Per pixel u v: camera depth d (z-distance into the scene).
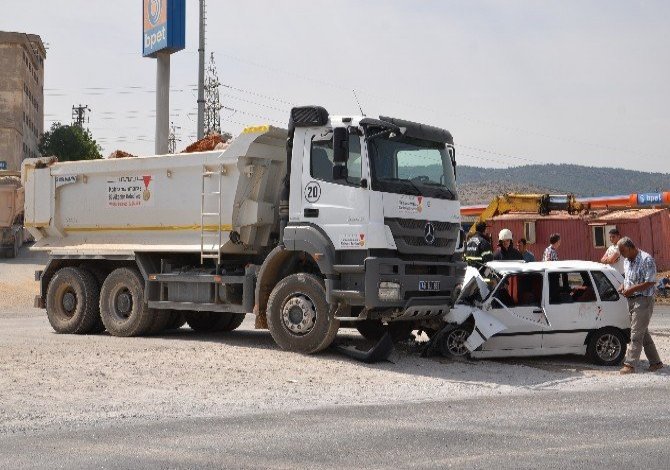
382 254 11.81
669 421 7.82
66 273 16.23
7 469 5.90
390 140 12.15
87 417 7.91
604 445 6.71
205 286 14.17
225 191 13.96
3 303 25.52
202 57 38.97
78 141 96.75
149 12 33.06
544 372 11.57
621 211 39.22
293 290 12.62
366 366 11.70
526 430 7.34
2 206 38.94
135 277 15.19
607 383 10.70
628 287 11.64
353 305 12.13
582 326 12.39
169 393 9.30
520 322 12.31
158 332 15.73
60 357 11.93
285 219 12.78
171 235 14.86
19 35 90.38
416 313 12.12
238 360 11.91
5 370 10.66
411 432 7.23
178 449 6.54
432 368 11.69
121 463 6.07
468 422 7.74
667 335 16.89
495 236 39.94
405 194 12.04
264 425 7.57
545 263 12.95
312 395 9.38
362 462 6.11
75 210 16.38
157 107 32.62
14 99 90.50
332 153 12.23
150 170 15.16
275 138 13.88
